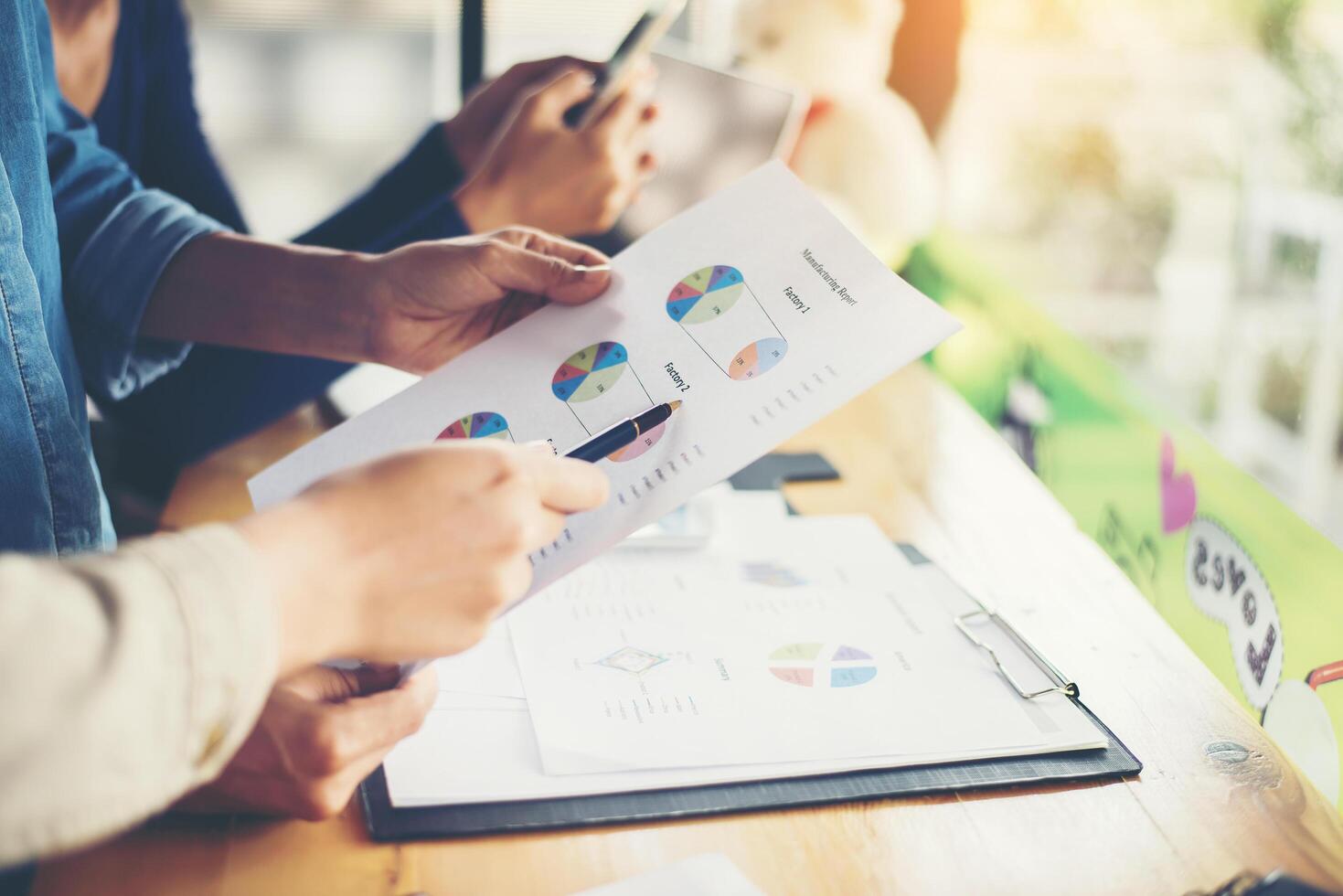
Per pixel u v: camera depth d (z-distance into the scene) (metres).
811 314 0.58
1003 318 1.03
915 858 0.47
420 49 1.52
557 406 0.57
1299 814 0.51
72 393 0.74
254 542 0.34
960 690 0.58
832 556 0.72
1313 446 0.70
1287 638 0.62
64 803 0.27
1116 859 0.47
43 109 0.76
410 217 1.16
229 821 0.48
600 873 0.45
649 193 1.07
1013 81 1.04
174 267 0.76
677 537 0.72
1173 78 0.83
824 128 1.23
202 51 1.46
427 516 0.38
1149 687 0.61
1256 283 0.75
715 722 0.54
